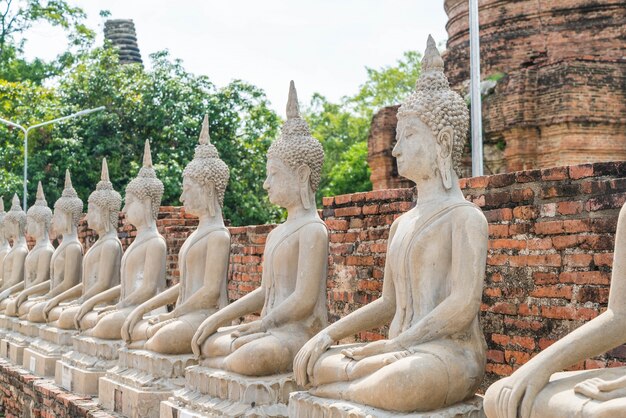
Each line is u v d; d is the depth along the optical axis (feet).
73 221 44.09
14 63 119.65
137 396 26.27
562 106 54.54
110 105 83.35
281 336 22.80
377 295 28.07
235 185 76.07
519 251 22.11
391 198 27.76
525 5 60.49
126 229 51.65
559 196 21.11
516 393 14.29
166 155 76.59
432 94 19.02
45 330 39.75
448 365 17.10
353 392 18.07
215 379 23.16
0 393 41.88
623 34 58.39
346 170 102.42
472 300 17.81
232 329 24.98
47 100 88.63
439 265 18.45
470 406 17.37
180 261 29.19
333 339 19.94
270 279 24.36
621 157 54.85
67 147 82.12
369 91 140.56
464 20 64.59
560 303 20.88
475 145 43.29
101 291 37.78
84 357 33.06
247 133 79.51
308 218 24.02
